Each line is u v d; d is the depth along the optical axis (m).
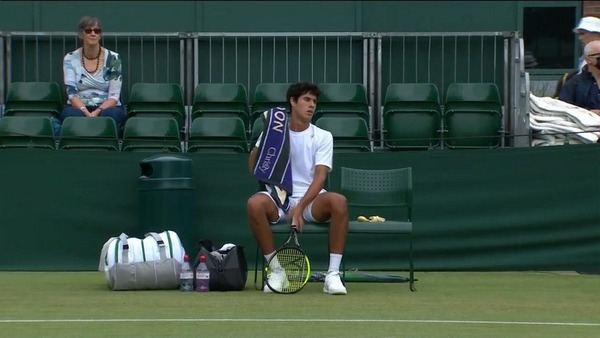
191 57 49.78
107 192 40.72
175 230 39.34
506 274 39.88
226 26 52.75
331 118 45.22
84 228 40.69
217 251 35.22
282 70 50.38
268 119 34.06
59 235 40.62
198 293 33.66
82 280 37.66
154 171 39.38
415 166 40.62
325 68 50.25
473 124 46.69
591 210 40.28
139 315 28.91
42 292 34.06
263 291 34.00
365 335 25.78
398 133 46.88
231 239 40.78
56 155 40.59
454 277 38.84
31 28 52.50
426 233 40.62
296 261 33.59
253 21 52.66
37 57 49.97
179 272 34.50
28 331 26.34
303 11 52.75
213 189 40.78
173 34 49.62
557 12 54.56
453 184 40.59
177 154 40.84
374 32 51.38
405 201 35.75
